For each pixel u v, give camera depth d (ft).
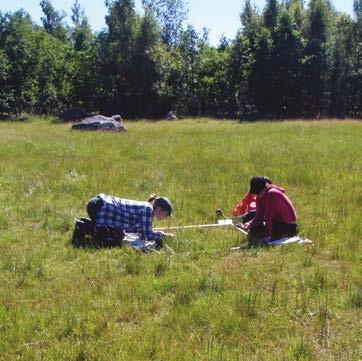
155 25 163.12
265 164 50.47
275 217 28.66
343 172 46.24
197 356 16.46
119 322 19.01
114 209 27.84
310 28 161.58
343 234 29.01
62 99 162.81
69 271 23.75
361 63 165.27
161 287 21.66
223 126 103.09
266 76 156.76
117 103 161.58
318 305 20.13
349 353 16.80
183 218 32.81
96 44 164.55
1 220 31.58
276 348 17.16
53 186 40.78
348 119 140.05
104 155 55.77
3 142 67.15
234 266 24.38
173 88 164.96
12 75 153.58
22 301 20.39
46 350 16.75
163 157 54.39
